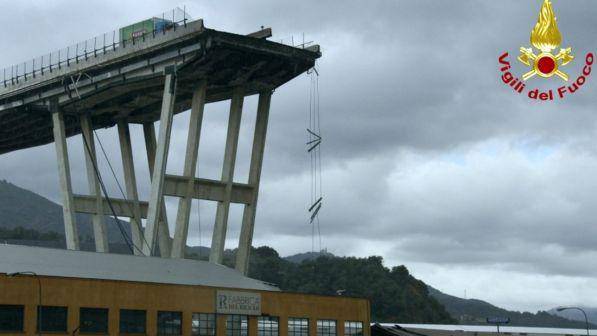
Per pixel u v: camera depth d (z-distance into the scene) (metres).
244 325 80.25
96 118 110.88
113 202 106.75
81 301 69.88
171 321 75.19
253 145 102.94
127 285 72.75
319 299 86.50
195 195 96.94
